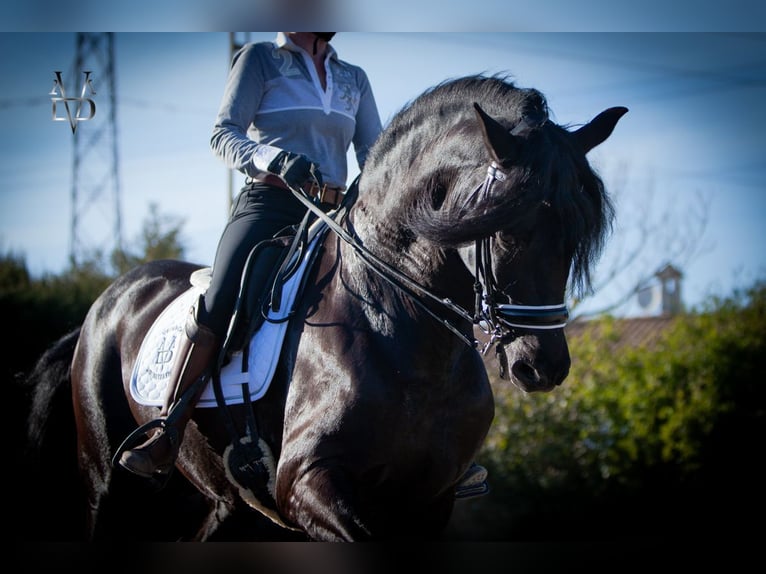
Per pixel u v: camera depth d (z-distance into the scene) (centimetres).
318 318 529
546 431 1734
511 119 471
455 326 500
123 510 701
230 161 560
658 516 1753
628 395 1766
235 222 587
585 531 1711
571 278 457
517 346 448
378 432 493
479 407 529
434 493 518
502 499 1706
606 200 460
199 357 564
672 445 1745
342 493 475
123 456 559
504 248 446
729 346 1866
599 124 504
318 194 591
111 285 741
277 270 564
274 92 593
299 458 496
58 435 742
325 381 507
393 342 503
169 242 2350
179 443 570
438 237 461
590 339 1948
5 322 1773
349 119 613
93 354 702
